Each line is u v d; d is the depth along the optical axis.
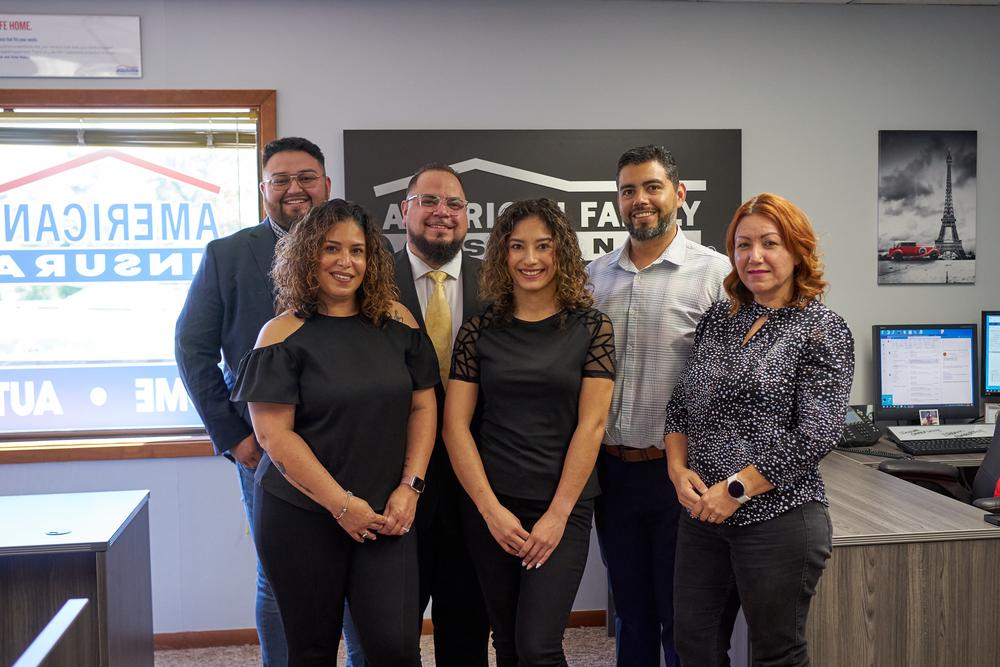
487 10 3.34
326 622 1.95
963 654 2.19
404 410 1.97
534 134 3.37
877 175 3.55
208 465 3.34
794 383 1.85
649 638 2.33
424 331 2.17
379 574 1.93
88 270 3.35
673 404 2.08
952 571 2.18
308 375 1.90
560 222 2.06
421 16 3.32
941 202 3.58
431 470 2.18
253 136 3.36
